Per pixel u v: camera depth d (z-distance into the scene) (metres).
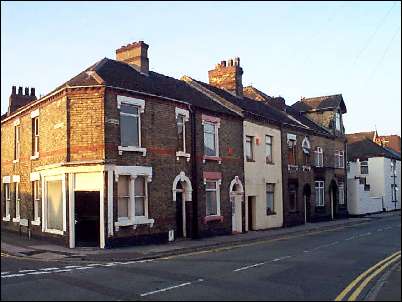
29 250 17.80
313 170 35.69
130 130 19.73
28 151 23.44
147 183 20.08
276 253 17.06
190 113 22.84
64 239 18.97
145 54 23.73
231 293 9.91
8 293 9.88
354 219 39.53
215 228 23.95
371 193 52.47
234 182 25.73
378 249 18.02
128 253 16.91
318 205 36.34
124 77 21.00
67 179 18.84
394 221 36.47
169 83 25.06
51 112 20.59
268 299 9.35
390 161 54.88
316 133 36.56
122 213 19.12
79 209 18.69
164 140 21.11
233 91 31.11
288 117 35.62
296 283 11.09
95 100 18.73
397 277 11.50
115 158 18.75
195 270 13.07
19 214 24.80
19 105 27.11
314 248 18.61
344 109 42.75
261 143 28.84
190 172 22.59
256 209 27.88
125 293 9.86
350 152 54.22
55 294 9.76
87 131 18.69
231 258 15.71
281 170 30.86
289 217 31.33
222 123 25.16
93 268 13.66
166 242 20.72
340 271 12.84
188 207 22.38
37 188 22.56
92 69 20.42
